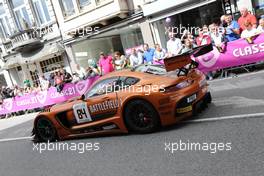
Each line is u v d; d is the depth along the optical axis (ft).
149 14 47.96
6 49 70.95
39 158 21.16
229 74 33.58
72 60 60.95
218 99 23.39
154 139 18.33
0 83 75.82
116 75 20.66
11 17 67.46
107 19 53.06
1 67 73.46
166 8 45.98
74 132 22.93
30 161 20.99
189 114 18.97
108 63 41.63
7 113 54.08
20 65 69.87
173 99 18.19
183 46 35.70
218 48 32.91
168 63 18.43
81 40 58.70
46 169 18.54
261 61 31.35
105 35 56.80
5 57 72.02
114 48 57.57
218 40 32.96
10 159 22.85
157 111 18.51
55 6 60.34
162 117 18.48
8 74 72.95
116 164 16.42
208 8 43.91
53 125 23.84
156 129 19.38
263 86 23.80
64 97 45.73
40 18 63.72
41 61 66.28
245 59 31.99
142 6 48.80
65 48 61.41
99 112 21.08
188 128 18.61
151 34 49.37
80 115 22.13
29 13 64.34
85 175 16.05
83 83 43.21
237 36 33.06
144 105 18.83
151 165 15.15
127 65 40.78
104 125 21.12
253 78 27.99
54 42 62.49
